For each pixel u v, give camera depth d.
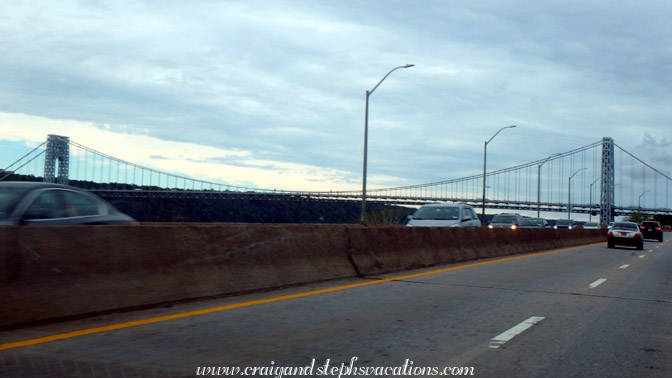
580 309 9.48
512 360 5.99
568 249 32.28
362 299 9.77
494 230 23.45
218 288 9.34
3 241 6.66
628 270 17.81
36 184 9.23
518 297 10.64
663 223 146.50
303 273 11.45
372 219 65.69
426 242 17.25
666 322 8.51
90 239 7.64
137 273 8.18
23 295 6.77
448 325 7.72
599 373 5.61
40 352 5.71
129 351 5.86
